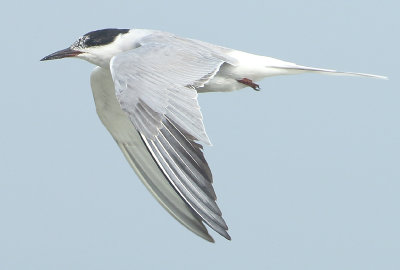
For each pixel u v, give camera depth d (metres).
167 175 11.09
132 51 12.60
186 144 11.18
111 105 14.90
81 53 14.43
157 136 11.30
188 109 11.52
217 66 12.63
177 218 13.59
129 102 11.65
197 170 11.04
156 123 11.37
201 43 13.31
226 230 10.88
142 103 11.59
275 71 13.48
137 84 11.84
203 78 12.34
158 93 11.70
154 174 14.49
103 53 14.33
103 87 14.77
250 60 13.42
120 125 14.98
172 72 12.20
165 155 11.18
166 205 13.97
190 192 11.01
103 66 14.50
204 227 13.10
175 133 11.27
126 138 14.98
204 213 10.94
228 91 13.73
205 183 11.00
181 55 12.59
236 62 13.26
